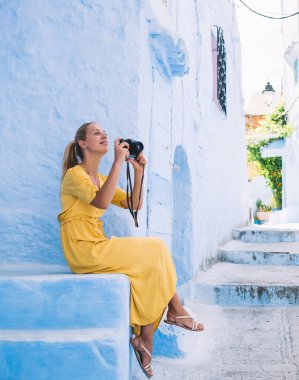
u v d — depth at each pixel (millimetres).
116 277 2725
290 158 14656
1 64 3996
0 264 3701
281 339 4477
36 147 3900
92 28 3973
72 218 3020
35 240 3750
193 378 3609
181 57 4723
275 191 19500
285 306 5555
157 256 2891
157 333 4125
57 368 2443
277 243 9141
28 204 3842
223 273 6668
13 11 4047
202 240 6859
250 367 3832
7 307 2688
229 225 10000
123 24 3947
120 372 2469
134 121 3854
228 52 10453
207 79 7625
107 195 2889
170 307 3031
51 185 3859
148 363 2867
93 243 2959
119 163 2971
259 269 7078
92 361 2447
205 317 5246
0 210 3779
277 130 15070
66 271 3314
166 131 4867
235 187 11500
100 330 2604
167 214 5016
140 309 2846
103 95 3900
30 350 2443
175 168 5918
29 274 3049
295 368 3783
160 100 4641
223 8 9625
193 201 6109
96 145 3176
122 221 3678
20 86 3963
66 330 2623
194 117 6414
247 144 16172
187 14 6078
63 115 3916
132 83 3887
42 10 4027
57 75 3951
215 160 8406
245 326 4902
